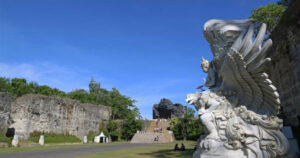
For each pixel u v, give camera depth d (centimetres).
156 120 5659
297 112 1098
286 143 593
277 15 1698
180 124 4512
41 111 3391
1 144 2178
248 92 682
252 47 586
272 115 632
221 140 658
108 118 5166
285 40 1219
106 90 6888
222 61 726
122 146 2420
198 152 728
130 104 6519
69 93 5800
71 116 3991
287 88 1216
